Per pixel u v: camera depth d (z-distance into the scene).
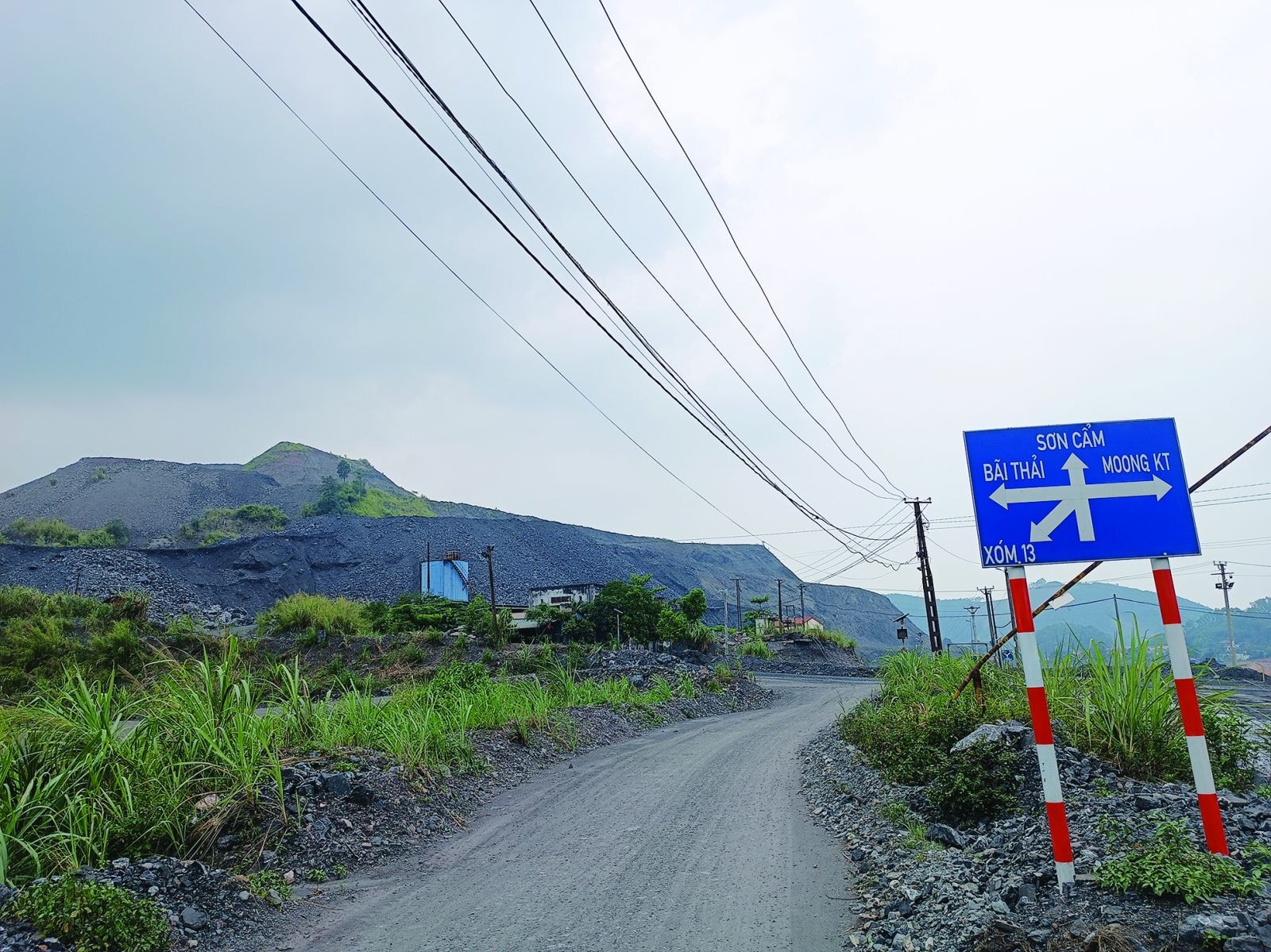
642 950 5.63
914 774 10.12
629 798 11.52
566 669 32.25
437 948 5.75
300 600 58.78
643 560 167.38
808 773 13.59
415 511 189.88
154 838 7.02
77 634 45.75
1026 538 6.08
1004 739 9.25
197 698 8.75
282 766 9.11
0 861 5.73
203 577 95.25
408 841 8.77
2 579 75.75
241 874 6.99
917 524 40.47
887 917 5.94
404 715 12.35
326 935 6.10
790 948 5.57
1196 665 9.05
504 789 12.09
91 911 5.26
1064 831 5.40
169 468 197.50
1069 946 4.59
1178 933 4.45
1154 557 6.04
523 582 117.06
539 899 6.87
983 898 5.68
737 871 7.59
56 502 170.12
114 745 7.62
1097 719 8.92
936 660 22.41
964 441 6.32
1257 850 5.37
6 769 6.75
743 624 81.88
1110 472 6.20
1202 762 5.55
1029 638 5.88
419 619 56.06
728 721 24.88
